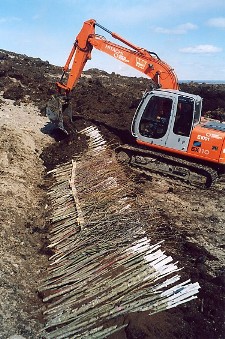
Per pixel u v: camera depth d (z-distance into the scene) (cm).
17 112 1922
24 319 706
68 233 996
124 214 1089
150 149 1396
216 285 838
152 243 973
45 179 1314
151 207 1177
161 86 1457
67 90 1559
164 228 1060
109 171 1362
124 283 805
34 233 980
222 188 1368
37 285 809
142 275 827
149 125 1349
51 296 776
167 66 1442
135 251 906
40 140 1592
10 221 973
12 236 923
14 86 2355
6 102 2094
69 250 925
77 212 1085
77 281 820
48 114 1570
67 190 1215
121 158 1455
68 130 1617
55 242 959
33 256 894
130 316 720
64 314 729
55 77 3061
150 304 753
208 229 1088
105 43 1483
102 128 1806
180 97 1280
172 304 761
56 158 1446
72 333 686
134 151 1419
